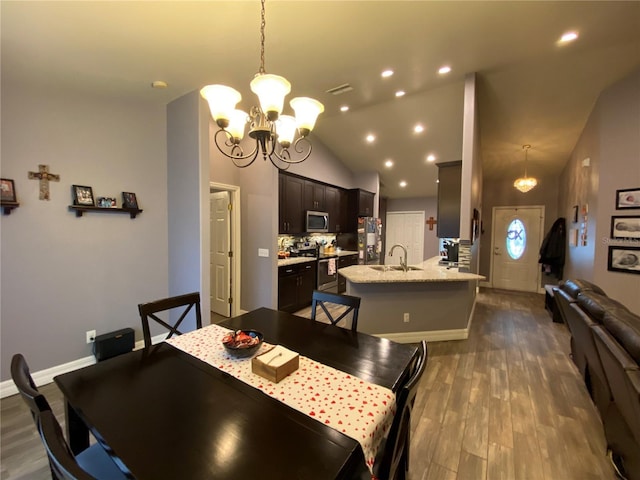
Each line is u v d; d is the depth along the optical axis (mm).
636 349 1308
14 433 1944
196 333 1886
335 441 962
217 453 912
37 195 2445
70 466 685
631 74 3117
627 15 2152
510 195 6727
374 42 2334
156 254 3289
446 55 2629
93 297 2812
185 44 2213
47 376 2537
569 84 3340
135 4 1776
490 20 2146
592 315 1827
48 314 2537
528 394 2447
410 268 3984
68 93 2598
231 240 4371
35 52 2141
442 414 2186
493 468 1701
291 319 2172
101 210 2809
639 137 3088
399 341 3518
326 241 6379
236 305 4398
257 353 1597
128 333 2910
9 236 2320
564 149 5043
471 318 4379
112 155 2900
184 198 3178
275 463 875
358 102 3549
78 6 1758
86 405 1147
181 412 1106
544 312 4867
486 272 7004
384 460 1018
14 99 2305
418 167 6270
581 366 2516
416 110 4242
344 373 1396
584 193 4148
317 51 2420
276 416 1083
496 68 2975
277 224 4145
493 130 4645
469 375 2758
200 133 2992
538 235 6457
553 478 1640
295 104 1666
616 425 1683
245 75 2715
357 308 2018
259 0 1793
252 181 4227
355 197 6371
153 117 3219
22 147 2355
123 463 876
